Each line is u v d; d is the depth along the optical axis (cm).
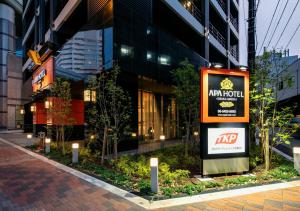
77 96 2075
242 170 811
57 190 660
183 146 1420
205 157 776
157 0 1748
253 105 971
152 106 2095
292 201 554
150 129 2016
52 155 1256
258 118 971
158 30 1728
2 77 4356
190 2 2347
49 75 1972
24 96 3566
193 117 1331
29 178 794
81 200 580
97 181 740
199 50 2541
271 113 996
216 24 3159
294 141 1964
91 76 1336
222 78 802
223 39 3212
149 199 575
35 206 549
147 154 1270
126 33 1387
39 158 1205
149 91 2067
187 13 2109
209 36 2545
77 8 1784
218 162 786
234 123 807
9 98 4438
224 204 538
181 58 2014
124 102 1396
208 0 2545
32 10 3244
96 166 946
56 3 2208
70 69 1592
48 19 2562
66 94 1447
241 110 819
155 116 2116
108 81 1168
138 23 1507
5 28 4434
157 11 1919
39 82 2300
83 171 888
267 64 951
